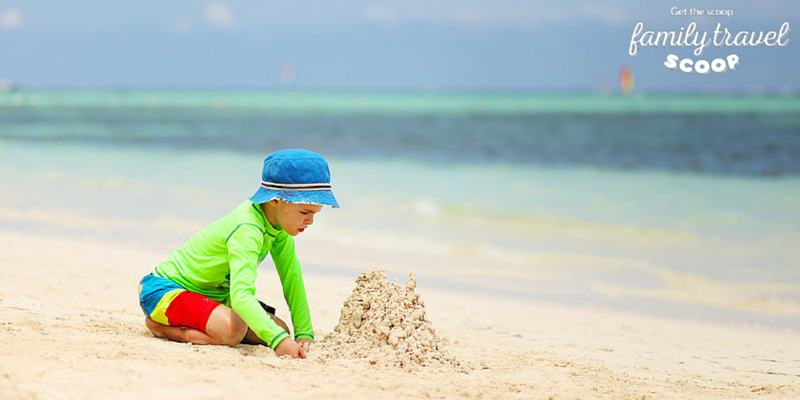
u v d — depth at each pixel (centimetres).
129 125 3266
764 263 814
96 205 1113
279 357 320
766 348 500
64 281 538
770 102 8281
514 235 967
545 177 1510
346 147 2245
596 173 1586
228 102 7475
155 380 263
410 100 9388
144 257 720
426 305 599
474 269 792
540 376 338
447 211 1114
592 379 342
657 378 372
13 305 421
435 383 294
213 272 350
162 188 1295
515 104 7606
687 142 2350
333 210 1118
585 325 552
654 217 1070
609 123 3588
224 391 258
